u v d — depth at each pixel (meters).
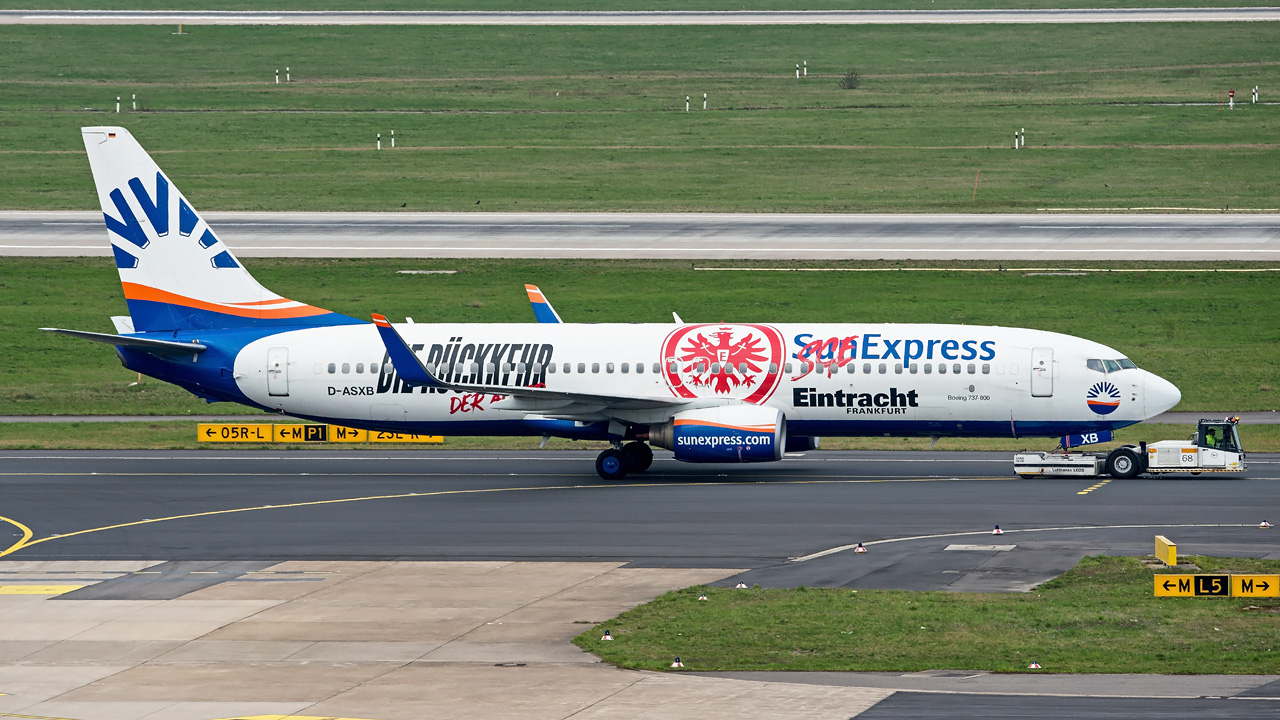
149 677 102.12
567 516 166.38
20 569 140.50
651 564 138.38
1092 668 99.75
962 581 128.12
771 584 128.38
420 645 109.69
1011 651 104.88
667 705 92.12
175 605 124.75
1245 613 114.50
